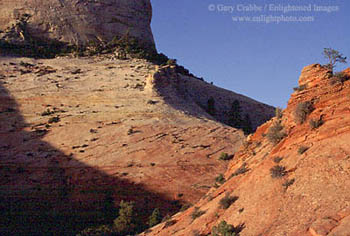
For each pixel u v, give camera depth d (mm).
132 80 128500
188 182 81500
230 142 99125
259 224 18500
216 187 30625
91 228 62312
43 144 96750
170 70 131500
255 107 157250
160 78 125500
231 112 142750
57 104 115750
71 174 85688
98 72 135500
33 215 71875
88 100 116938
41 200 77938
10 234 63719
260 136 31000
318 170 18672
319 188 17734
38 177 84500
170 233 26359
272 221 18000
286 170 20531
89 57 150125
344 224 14867
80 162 89438
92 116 108625
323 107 21766
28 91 121188
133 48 163125
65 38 161875
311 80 23453
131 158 90250
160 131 101312
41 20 163875
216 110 146500
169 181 81938
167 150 93250
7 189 80375
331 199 16672
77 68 138875
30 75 131750
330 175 17922
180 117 110375
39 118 108688
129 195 78688
